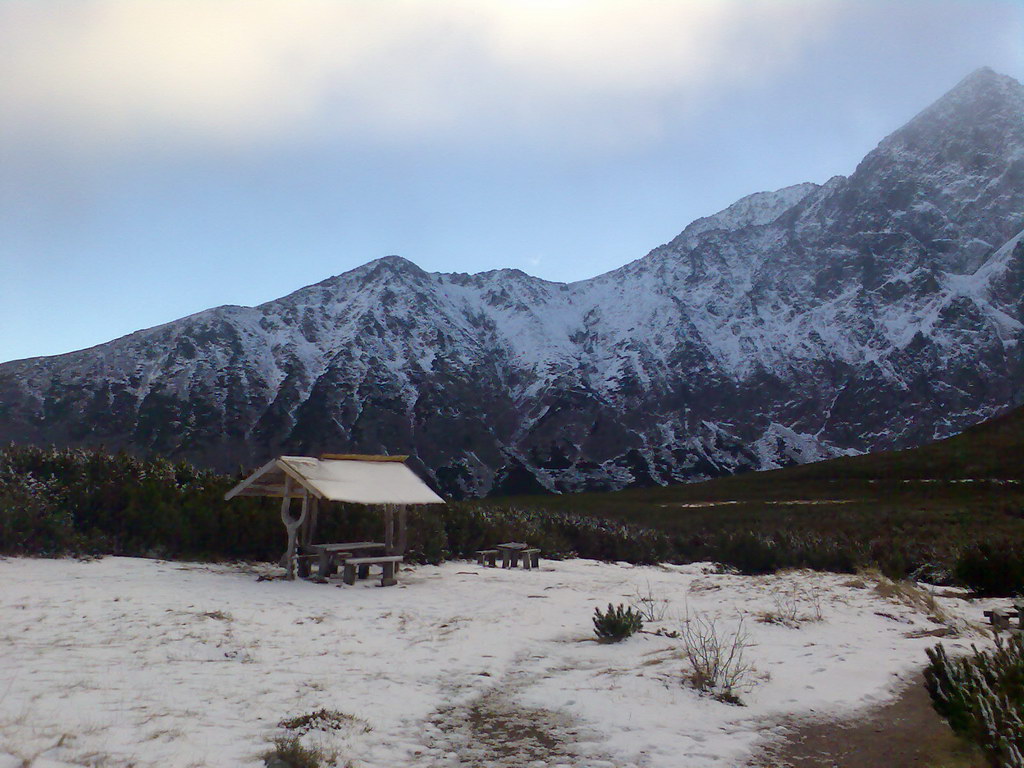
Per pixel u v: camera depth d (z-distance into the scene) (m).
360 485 16.30
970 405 194.88
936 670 6.42
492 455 191.75
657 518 50.31
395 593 14.27
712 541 30.64
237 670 7.69
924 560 21.34
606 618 10.16
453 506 26.27
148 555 17.02
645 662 8.68
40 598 10.94
